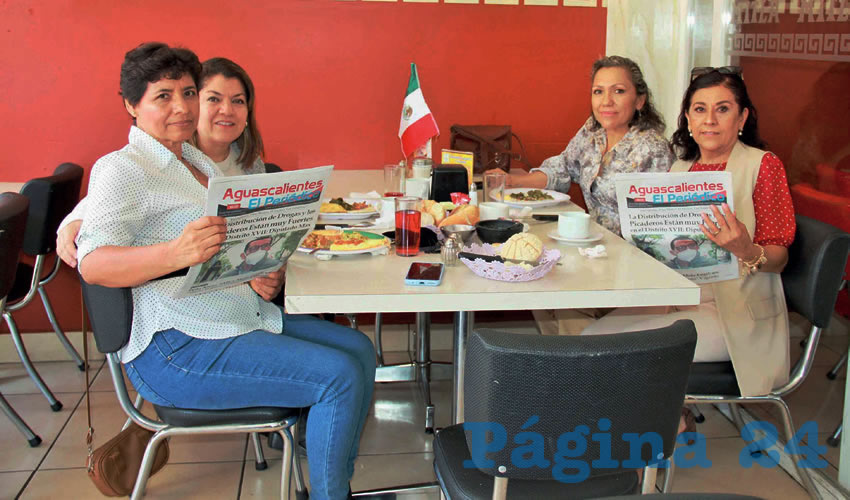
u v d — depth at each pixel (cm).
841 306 233
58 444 240
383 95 319
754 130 208
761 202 194
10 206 194
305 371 159
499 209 210
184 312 160
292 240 155
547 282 159
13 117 295
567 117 330
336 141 321
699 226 178
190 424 162
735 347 183
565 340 111
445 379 288
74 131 300
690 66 307
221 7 302
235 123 219
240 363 160
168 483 219
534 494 135
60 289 311
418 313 268
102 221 148
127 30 297
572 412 114
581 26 322
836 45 208
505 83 324
